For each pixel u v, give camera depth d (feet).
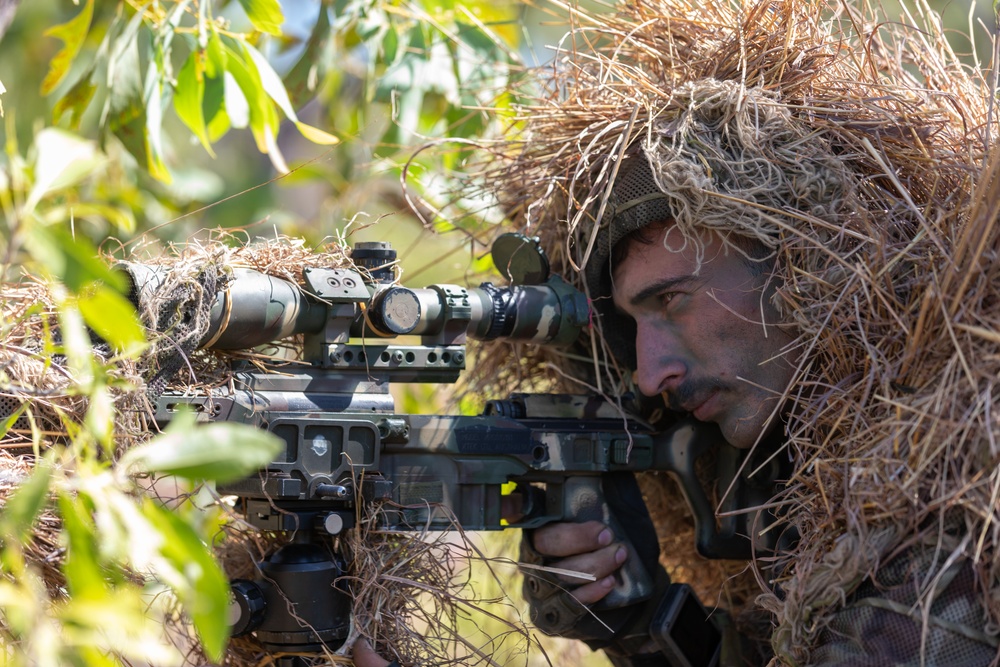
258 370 8.13
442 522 8.64
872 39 10.00
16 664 4.88
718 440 9.91
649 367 9.16
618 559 9.51
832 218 8.43
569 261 10.21
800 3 9.66
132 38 11.34
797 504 8.21
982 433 6.53
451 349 8.70
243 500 8.61
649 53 10.58
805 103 9.17
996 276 7.03
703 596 11.63
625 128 9.35
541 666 13.11
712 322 8.90
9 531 4.64
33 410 6.66
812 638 7.29
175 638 8.95
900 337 7.65
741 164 8.71
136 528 4.59
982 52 17.53
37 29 15.14
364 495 8.16
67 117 12.74
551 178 10.01
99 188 13.25
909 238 8.19
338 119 14.78
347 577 8.03
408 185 13.32
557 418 9.57
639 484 11.46
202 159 20.61
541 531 9.55
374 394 8.37
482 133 13.43
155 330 7.12
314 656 7.95
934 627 6.67
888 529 6.95
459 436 8.71
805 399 8.22
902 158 8.71
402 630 8.20
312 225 14.57
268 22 10.50
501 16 14.48
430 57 13.35
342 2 12.60
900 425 7.04
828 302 8.16
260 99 10.60
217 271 7.59
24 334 7.00
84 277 4.72
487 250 11.46
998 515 6.50
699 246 8.81
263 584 8.01
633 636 10.08
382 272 8.73
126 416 6.85
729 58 9.75
